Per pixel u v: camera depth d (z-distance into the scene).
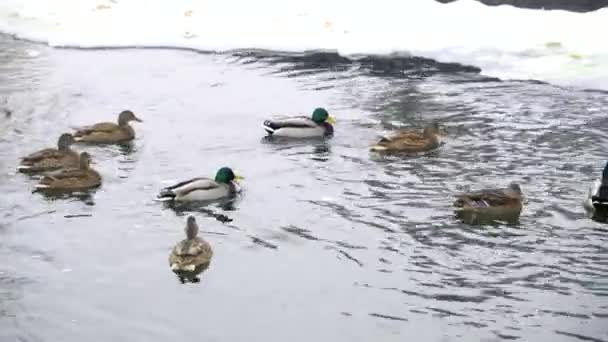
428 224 15.21
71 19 30.56
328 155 18.77
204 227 15.36
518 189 15.83
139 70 25.31
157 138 19.95
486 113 21.11
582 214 15.50
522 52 25.31
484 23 27.64
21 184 17.36
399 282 13.32
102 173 17.91
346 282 13.35
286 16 29.53
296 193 16.75
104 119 21.22
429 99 22.27
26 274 13.71
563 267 13.66
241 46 27.38
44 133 20.31
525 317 12.30
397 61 25.53
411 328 12.09
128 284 13.40
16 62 26.20
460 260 13.94
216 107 22.02
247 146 19.38
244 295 13.02
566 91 22.53
